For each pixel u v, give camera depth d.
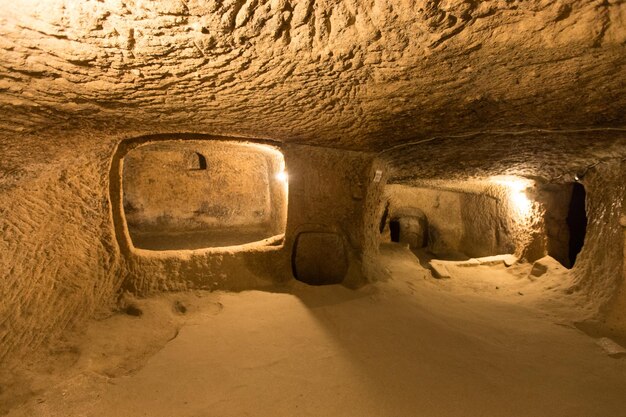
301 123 2.51
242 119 2.38
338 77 1.65
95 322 2.52
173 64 1.46
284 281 3.43
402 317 2.87
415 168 4.21
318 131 2.76
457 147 3.16
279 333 2.55
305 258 3.53
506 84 1.71
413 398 1.87
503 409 1.79
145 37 1.25
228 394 1.88
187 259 3.18
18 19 1.13
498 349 2.41
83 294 2.60
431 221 7.36
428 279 4.22
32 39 1.23
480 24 1.20
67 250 2.59
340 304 3.07
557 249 4.54
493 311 3.20
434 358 2.26
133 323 2.57
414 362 2.21
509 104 2.01
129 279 2.91
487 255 6.01
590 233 3.54
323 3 1.11
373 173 3.69
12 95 1.58
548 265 4.10
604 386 1.99
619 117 2.16
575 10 1.10
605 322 2.80
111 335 2.39
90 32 1.21
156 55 1.38
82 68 1.45
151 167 5.05
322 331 2.59
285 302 3.05
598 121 2.27
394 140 2.99
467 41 1.31
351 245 3.64
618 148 2.82
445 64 1.51
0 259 2.24
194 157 5.20
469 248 6.74
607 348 2.42
